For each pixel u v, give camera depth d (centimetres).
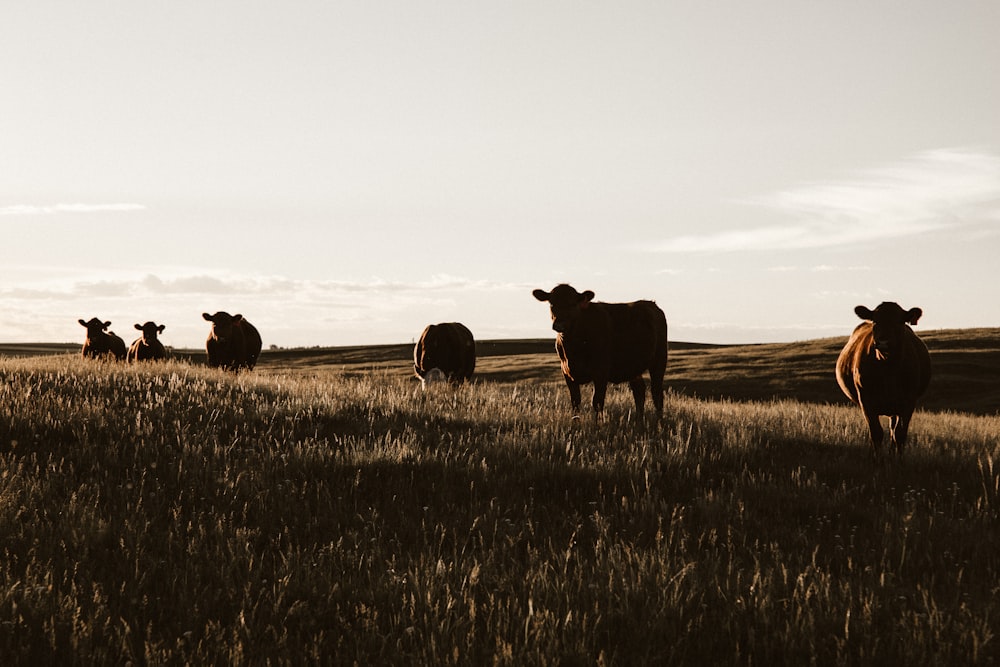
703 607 521
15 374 1412
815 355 5206
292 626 505
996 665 468
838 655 455
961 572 598
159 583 563
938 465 1089
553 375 4847
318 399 1305
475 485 871
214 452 930
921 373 1249
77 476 830
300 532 703
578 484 894
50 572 542
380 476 893
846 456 1135
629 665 458
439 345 2078
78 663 440
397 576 565
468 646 458
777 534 729
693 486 915
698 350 6331
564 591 539
